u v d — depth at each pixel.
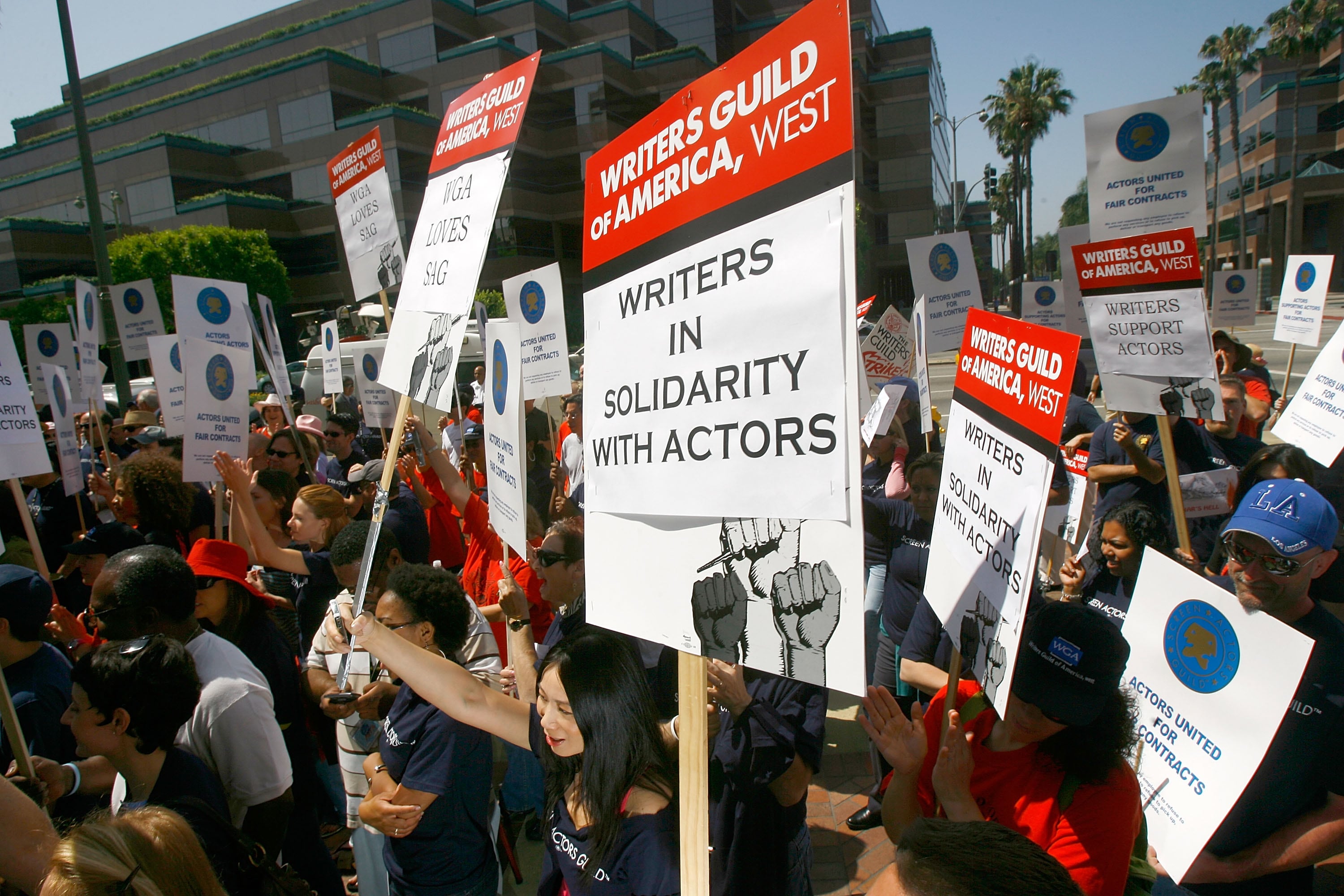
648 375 1.54
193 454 4.60
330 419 6.87
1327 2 42.25
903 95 55.06
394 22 43.31
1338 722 1.93
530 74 2.16
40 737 2.67
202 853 1.57
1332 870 3.15
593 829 1.83
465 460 6.76
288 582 4.39
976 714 2.04
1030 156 47.56
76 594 4.93
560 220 45.44
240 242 35.69
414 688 2.28
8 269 39.16
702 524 1.44
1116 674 1.67
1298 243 47.62
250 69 42.69
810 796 4.07
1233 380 4.92
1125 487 4.76
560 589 3.23
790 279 1.25
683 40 50.62
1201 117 4.17
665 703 2.93
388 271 3.27
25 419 3.55
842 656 1.19
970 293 6.77
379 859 2.95
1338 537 2.97
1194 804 1.97
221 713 2.50
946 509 2.19
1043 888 1.10
